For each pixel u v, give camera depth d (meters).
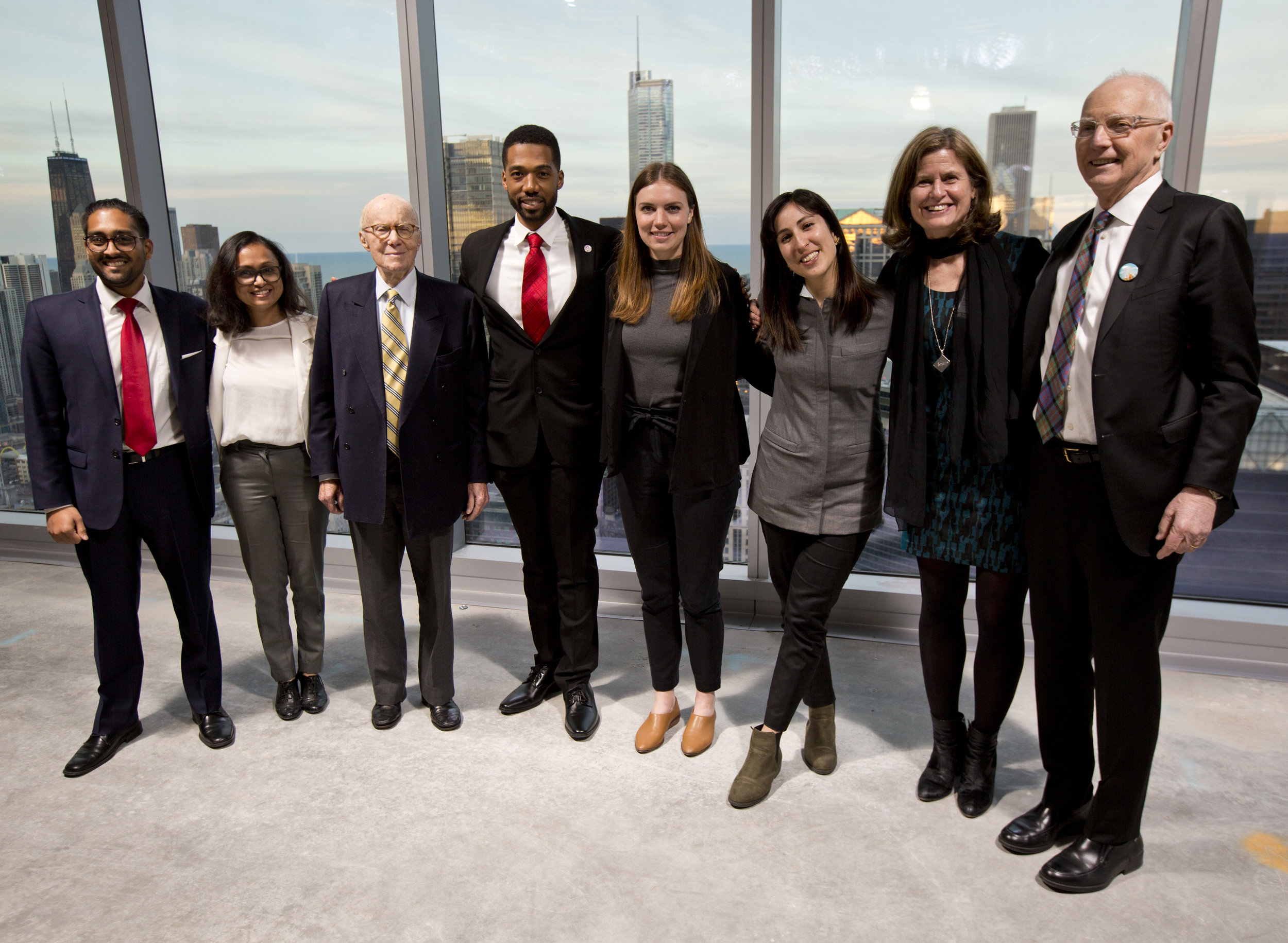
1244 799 2.00
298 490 2.39
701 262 1.96
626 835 1.92
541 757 2.26
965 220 1.73
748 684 2.66
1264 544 2.69
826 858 1.83
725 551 3.31
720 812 2.00
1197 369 1.51
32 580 3.77
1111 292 1.53
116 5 3.38
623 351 2.05
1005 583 1.85
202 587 2.34
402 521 2.34
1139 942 1.57
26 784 2.17
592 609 2.40
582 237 2.19
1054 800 1.84
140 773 2.21
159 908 1.71
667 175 1.88
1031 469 1.74
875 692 2.58
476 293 2.29
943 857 1.82
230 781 2.17
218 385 2.30
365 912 1.69
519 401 2.25
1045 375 1.67
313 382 2.27
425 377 2.19
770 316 1.91
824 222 1.77
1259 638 2.60
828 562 1.92
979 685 1.94
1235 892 1.70
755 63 2.75
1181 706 2.45
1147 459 1.51
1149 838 1.87
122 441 2.17
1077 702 1.79
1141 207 1.53
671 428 2.05
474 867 1.82
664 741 2.32
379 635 2.38
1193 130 2.45
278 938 1.63
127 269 2.10
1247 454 2.66
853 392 1.87
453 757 2.27
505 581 3.39
